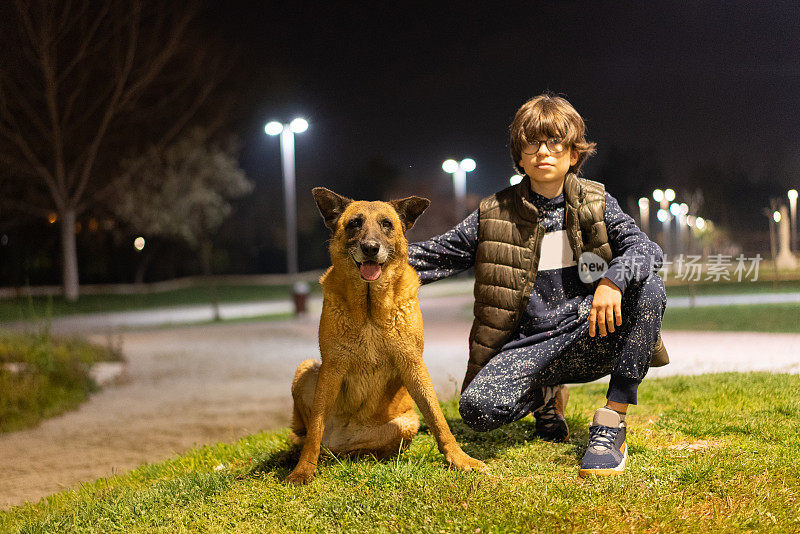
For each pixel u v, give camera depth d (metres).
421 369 3.47
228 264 54.28
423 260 3.81
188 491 3.38
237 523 2.94
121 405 9.59
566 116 3.54
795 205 29.42
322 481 3.29
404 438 3.64
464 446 3.83
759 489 2.78
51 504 4.19
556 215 3.67
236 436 6.91
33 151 33.41
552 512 2.67
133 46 32.28
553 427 3.84
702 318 15.05
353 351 3.41
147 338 19.64
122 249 46.44
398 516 2.79
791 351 9.40
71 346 14.33
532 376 3.51
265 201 53.00
